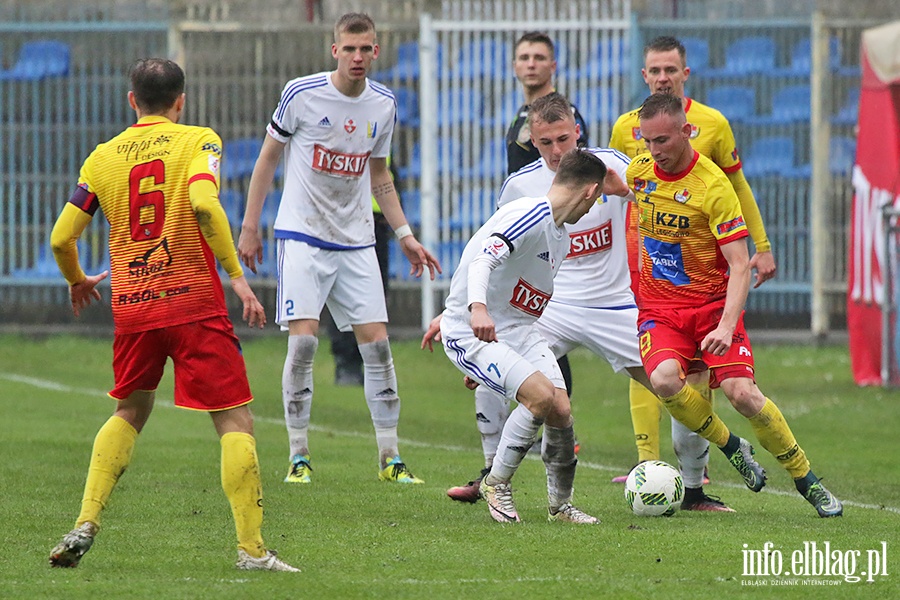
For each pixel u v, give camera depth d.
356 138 26.92
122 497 23.19
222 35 60.84
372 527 20.34
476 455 31.14
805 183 59.75
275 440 33.41
